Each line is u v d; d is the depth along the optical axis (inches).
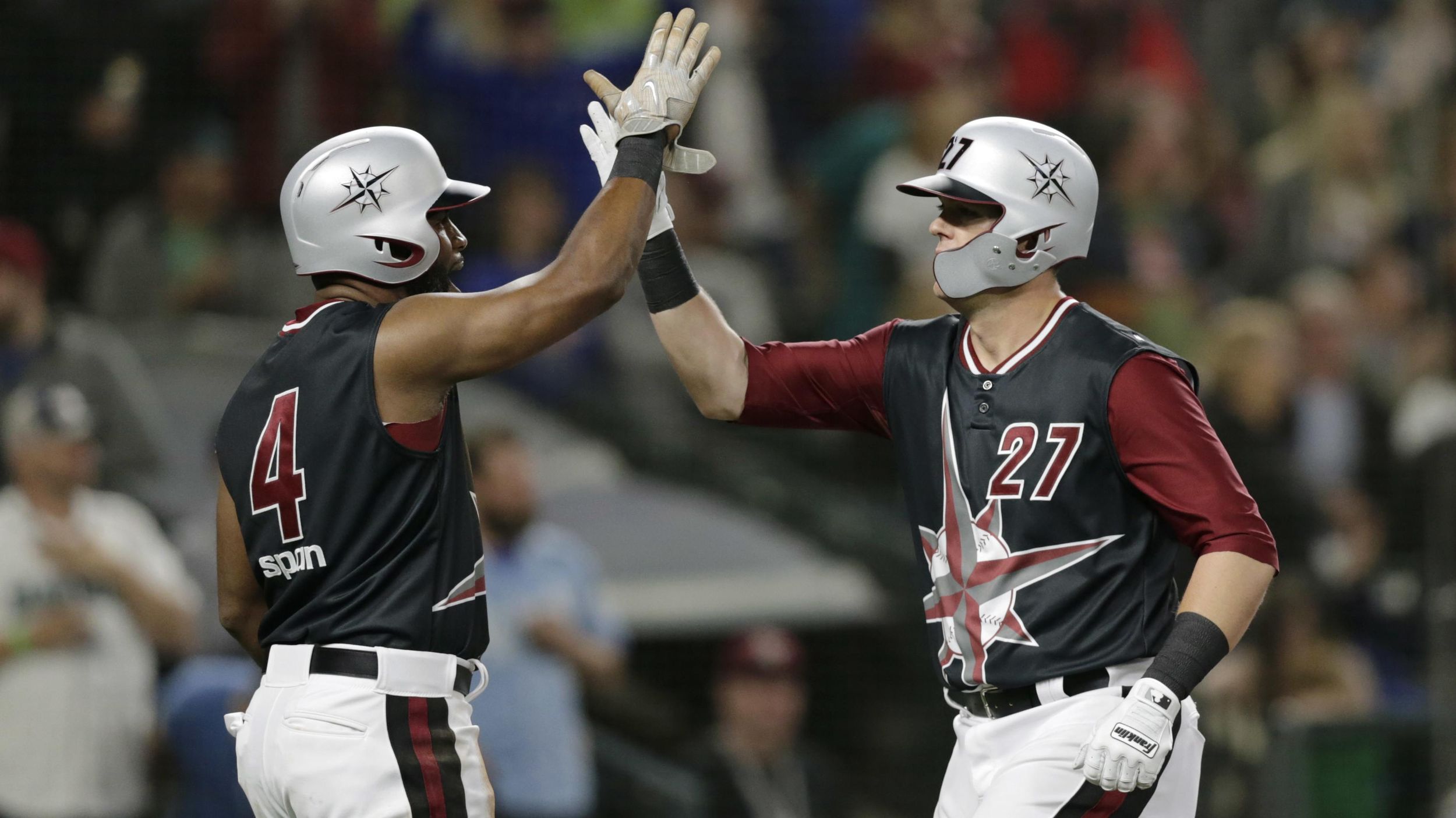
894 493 1213.7
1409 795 991.6
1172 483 455.8
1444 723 1000.9
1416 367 1302.9
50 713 815.7
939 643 490.0
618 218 461.4
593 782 978.1
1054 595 465.7
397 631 454.3
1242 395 1151.6
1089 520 465.4
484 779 474.0
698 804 938.7
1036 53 1379.2
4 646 815.7
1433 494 1117.1
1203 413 470.0
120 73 1149.7
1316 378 1234.0
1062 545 466.6
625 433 1224.8
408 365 447.5
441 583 460.4
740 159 1285.7
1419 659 1107.9
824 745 1089.4
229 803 802.8
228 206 1173.7
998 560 470.9
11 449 841.5
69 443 832.3
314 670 455.5
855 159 1245.1
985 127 488.1
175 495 976.9
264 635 476.7
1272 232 1375.5
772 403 516.1
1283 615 1058.1
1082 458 463.8
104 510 859.4
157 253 1147.9
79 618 826.8
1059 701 465.4
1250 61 1488.7
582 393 1242.6
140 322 1141.1
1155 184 1333.7
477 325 444.1
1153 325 1250.6
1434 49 1488.7
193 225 1161.4
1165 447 456.8
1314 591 1075.9
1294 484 1138.0
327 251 466.9
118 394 974.4
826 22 1322.6
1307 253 1365.7
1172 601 476.1
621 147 482.9
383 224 465.7
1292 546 1127.6
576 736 876.0
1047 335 477.7
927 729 1098.7
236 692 812.0
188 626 866.8
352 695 450.9
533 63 1234.6
